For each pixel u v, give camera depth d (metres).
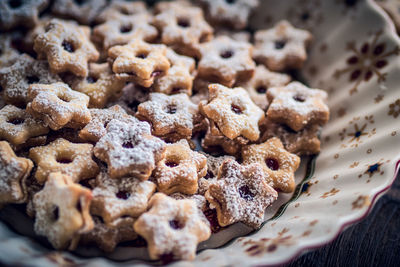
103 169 0.31
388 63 0.36
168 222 0.29
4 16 0.38
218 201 0.31
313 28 0.41
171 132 0.34
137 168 0.30
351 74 0.38
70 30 0.36
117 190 0.30
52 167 0.30
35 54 0.39
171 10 0.41
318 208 0.32
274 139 0.35
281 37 0.41
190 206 0.30
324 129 0.37
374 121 0.35
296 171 0.35
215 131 0.34
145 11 0.42
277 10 0.43
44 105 0.31
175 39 0.39
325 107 0.36
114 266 0.29
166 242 0.28
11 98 0.34
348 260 0.33
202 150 0.35
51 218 0.29
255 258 0.28
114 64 0.34
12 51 0.37
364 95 0.36
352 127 0.36
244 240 0.31
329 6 0.40
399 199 0.36
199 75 0.38
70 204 0.28
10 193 0.30
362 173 0.32
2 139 0.32
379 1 0.43
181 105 0.35
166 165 0.32
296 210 0.32
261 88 0.39
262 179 0.32
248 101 0.35
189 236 0.29
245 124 0.34
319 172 0.35
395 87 0.35
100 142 0.31
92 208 0.30
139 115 0.34
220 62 0.37
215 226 0.32
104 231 0.30
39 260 0.27
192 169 0.32
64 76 0.35
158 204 0.30
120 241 0.31
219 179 0.32
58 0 0.40
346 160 0.34
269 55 0.39
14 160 0.30
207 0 0.42
